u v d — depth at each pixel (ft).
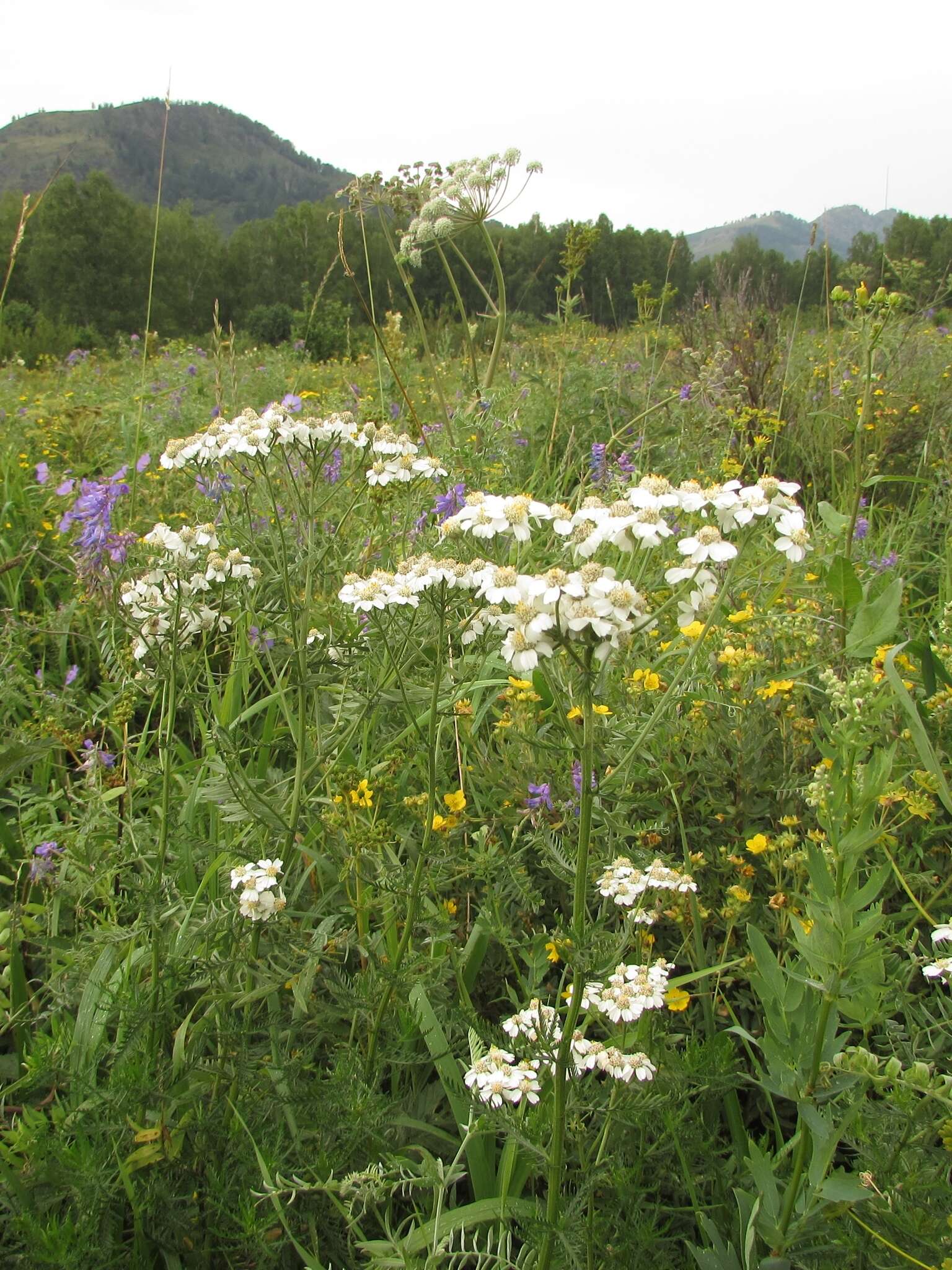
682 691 6.73
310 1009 7.25
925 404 22.81
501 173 18.99
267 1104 6.91
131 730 12.34
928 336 28.96
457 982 8.11
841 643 11.64
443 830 8.20
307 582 8.18
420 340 29.40
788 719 10.17
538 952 7.82
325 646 8.35
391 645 8.19
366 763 9.89
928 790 8.39
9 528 16.58
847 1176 5.58
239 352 42.80
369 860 8.15
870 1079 5.82
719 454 19.66
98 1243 6.31
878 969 5.69
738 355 23.47
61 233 179.22
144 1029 7.09
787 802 9.54
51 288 178.50
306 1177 6.72
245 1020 7.22
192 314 188.34
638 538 6.07
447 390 25.27
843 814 5.64
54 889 8.47
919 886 8.88
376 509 11.13
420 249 19.65
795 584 13.61
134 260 184.55
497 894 8.00
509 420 17.74
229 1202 6.61
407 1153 7.48
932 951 8.06
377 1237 6.89
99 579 9.38
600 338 31.76
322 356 48.73
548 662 5.82
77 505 9.62
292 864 9.00
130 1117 6.97
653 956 8.23
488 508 6.59
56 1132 6.69
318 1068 7.61
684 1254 6.57
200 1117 6.78
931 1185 5.59
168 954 7.76
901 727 9.58
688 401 21.42
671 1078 6.47
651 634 12.12
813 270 42.83
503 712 11.59
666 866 8.37
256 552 8.60
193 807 8.71
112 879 8.49
